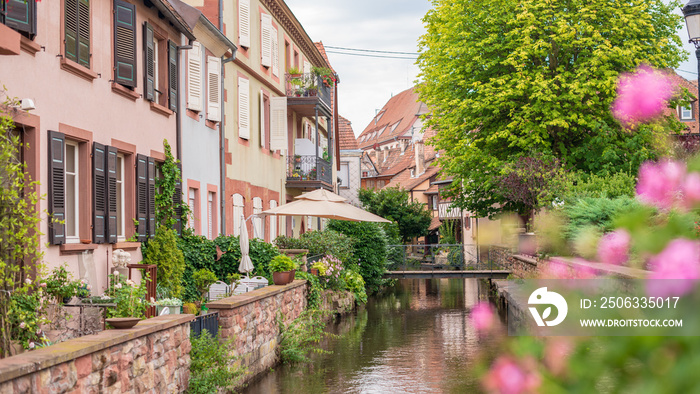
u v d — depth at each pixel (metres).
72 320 9.31
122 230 13.94
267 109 27.39
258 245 19.02
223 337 11.57
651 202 1.75
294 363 14.93
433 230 65.12
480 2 28.70
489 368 1.83
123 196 14.02
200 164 18.97
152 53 15.21
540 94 26.53
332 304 23.84
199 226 18.77
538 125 27.39
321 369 14.09
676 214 1.70
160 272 14.84
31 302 7.96
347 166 64.62
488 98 27.53
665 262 1.66
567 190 22.09
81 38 11.89
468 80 29.23
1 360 5.73
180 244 16.50
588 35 27.58
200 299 15.98
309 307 19.88
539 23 27.28
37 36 10.35
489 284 36.25
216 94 20.20
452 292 34.69
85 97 12.01
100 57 12.73
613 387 1.58
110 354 7.26
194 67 18.36
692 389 1.44
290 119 31.25
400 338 18.52
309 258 22.91
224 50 21.33
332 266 23.89
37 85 10.31
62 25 11.16
